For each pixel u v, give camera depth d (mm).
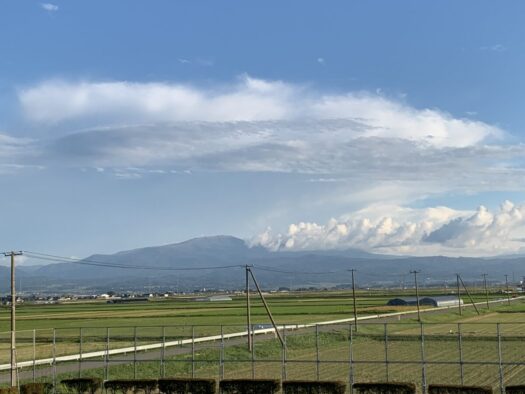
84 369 57812
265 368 57500
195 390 44406
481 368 54844
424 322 111750
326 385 42594
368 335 85000
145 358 63125
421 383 47156
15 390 45094
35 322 130625
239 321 119750
